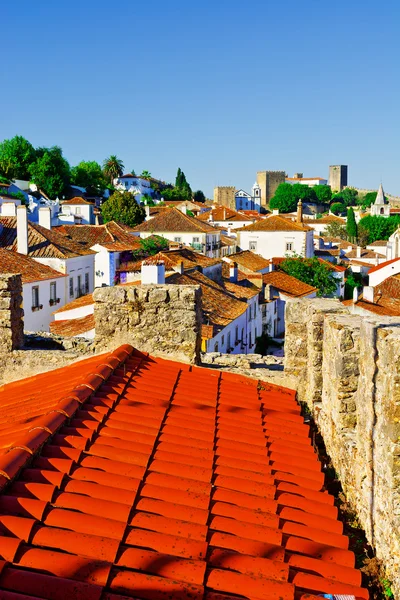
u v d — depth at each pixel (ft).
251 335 135.44
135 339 34.17
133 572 14.90
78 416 23.40
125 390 27.66
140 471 20.21
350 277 243.60
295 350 34.63
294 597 15.47
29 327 120.88
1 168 328.90
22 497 16.94
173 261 123.65
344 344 25.35
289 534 19.24
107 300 34.14
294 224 261.24
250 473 22.49
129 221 305.12
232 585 15.40
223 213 361.10
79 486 18.33
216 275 141.18
